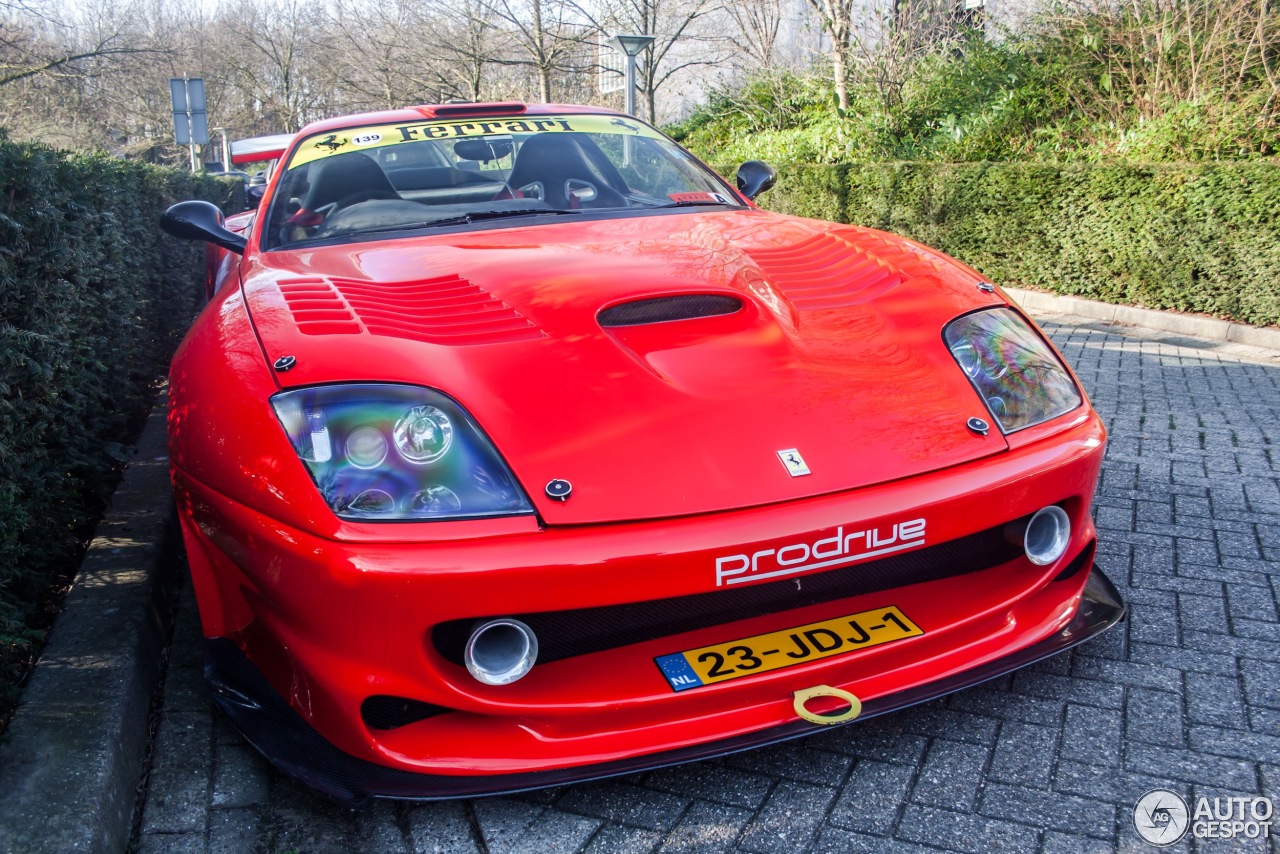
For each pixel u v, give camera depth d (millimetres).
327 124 3676
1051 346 2494
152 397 5051
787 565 1874
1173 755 2061
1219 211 6258
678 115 21281
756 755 2137
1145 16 8625
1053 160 8336
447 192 3309
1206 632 2549
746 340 2240
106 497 3463
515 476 1860
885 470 1995
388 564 1760
